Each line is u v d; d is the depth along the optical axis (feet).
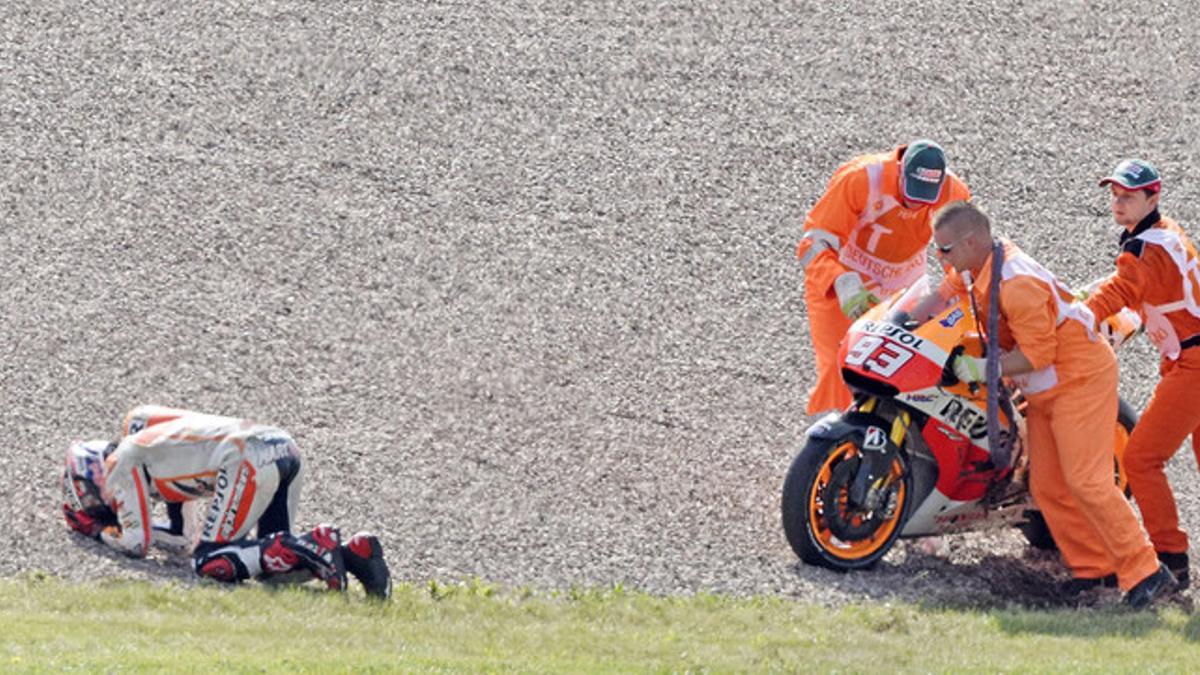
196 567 108.58
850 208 127.24
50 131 182.09
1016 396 123.13
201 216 170.91
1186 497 138.10
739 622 106.52
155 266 161.58
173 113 188.03
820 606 111.65
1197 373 118.93
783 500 116.88
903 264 130.00
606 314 161.58
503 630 101.09
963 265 115.03
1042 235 185.16
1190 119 210.59
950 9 226.38
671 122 197.16
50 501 120.67
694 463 136.77
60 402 138.00
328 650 92.38
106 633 93.40
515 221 176.35
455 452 135.03
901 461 118.52
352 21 207.82
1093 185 195.31
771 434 143.43
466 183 182.19
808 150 195.00
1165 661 99.91
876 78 209.87
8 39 197.47
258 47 201.05
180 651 89.51
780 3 222.69
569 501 128.47
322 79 196.85
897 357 116.47
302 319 155.22
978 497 121.29
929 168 124.26
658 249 173.99
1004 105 208.74
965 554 125.90
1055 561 125.90
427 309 159.33
